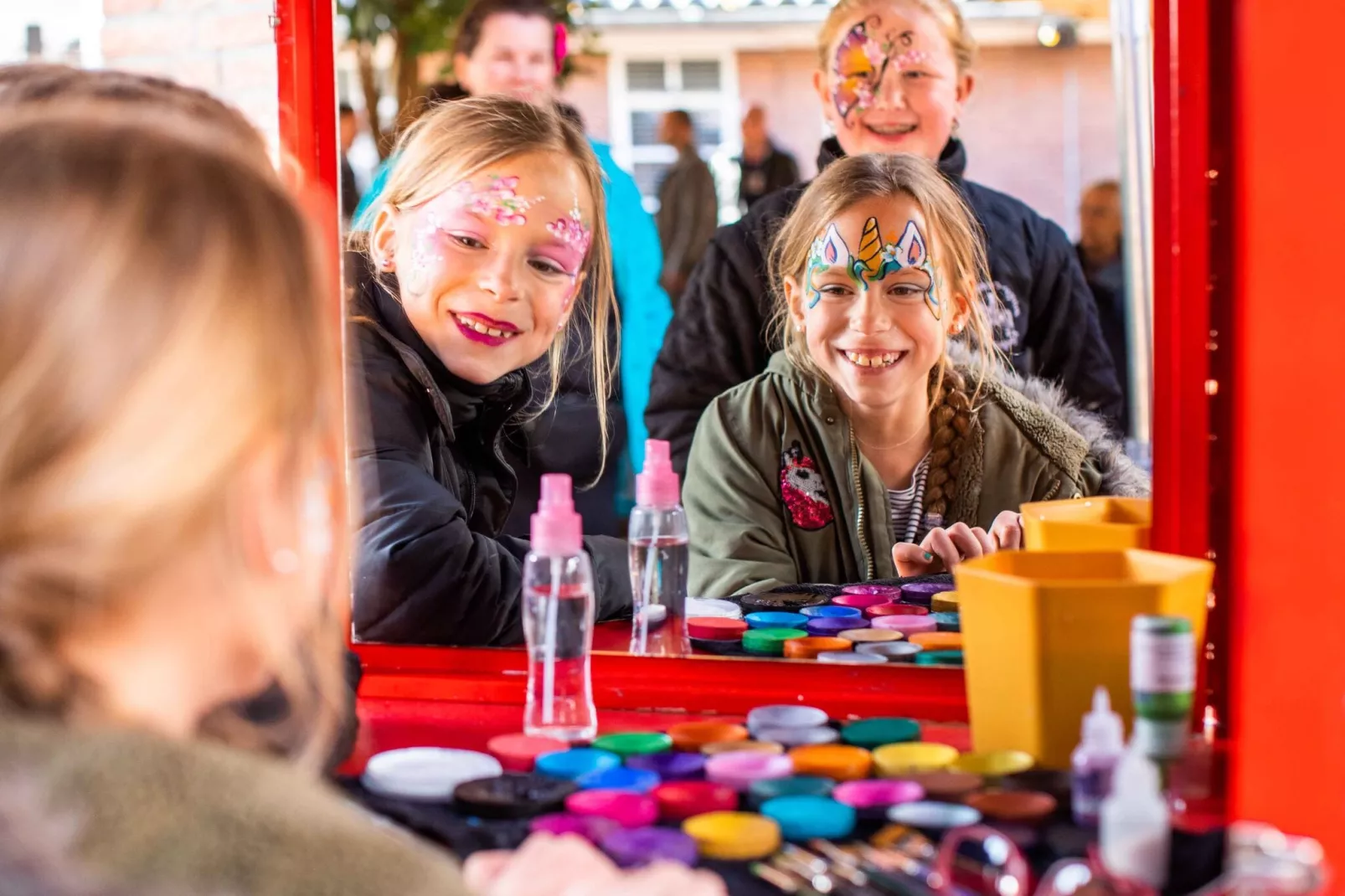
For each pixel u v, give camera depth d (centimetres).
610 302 114
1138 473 102
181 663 47
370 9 110
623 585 113
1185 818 82
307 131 111
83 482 43
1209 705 98
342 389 112
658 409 113
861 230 108
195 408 44
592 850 69
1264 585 95
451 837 79
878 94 106
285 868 41
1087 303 103
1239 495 97
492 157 111
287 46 111
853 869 73
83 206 44
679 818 82
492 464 114
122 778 41
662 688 107
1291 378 95
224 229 46
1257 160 94
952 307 107
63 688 44
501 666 112
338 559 90
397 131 111
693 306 112
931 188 106
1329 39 92
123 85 83
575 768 89
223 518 46
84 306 43
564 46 111
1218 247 98
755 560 113
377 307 112
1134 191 101
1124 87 100
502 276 112
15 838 39
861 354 109
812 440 111
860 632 108
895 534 110
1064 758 87
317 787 46
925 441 109
